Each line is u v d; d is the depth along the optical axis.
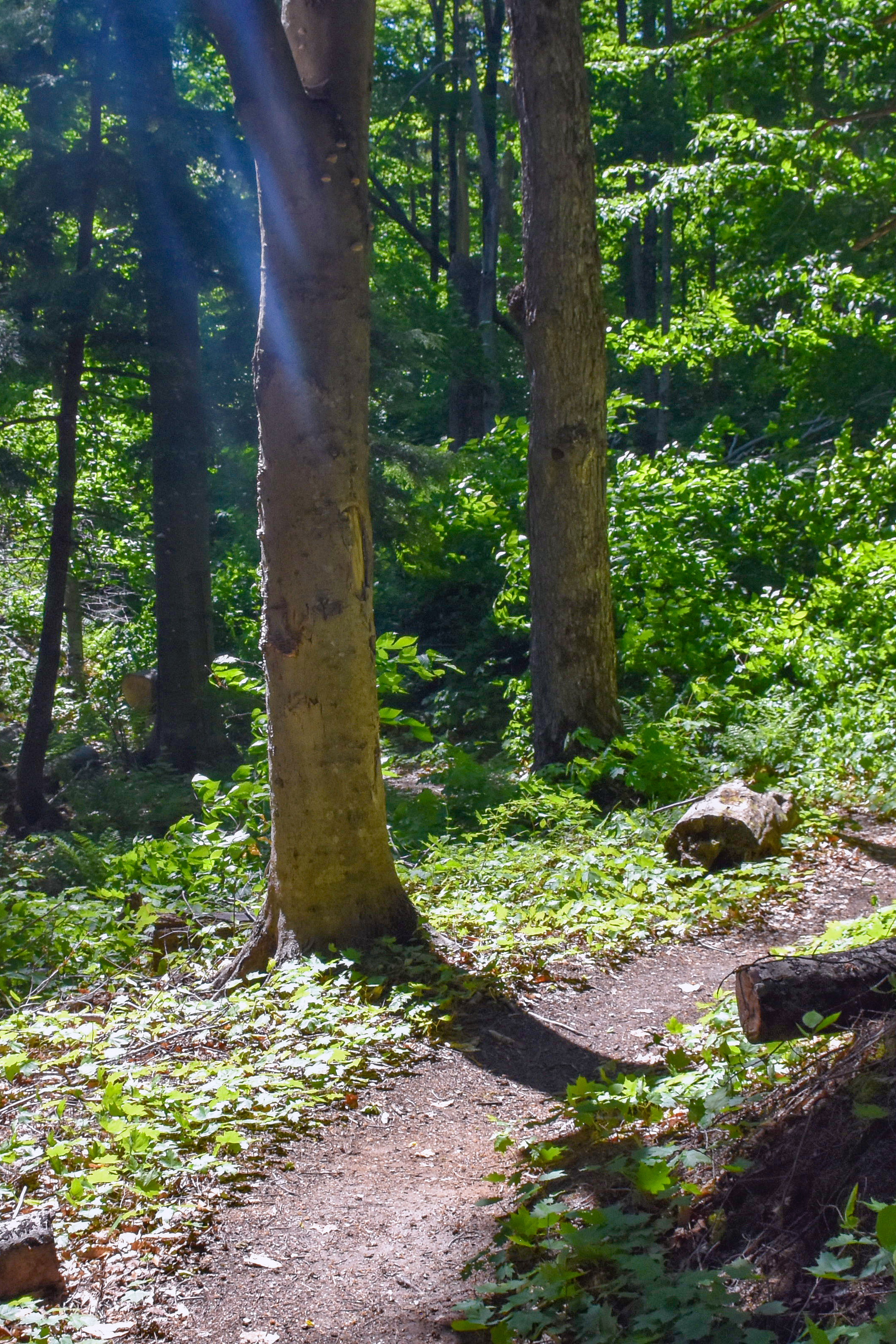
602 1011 5.92
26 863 11.59
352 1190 3.91
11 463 15.98
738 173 18.33
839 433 20.23
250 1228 3.61
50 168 14.69
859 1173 2.71
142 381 16.55
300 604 6.06
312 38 5.96
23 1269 3.16
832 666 12.78
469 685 18.70
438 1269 3.28
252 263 15.48
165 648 16.08
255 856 8.64
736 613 13.87
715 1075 3.90
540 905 7.53
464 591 20.67
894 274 19.03
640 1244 2.92
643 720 11.53
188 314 15.50
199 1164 3.90
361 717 6.23
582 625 11.23
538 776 10.86
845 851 8.84
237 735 17.22
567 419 11.09
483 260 27.88
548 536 11.27
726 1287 2.59
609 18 30.62
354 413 6.02
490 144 30.66
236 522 22.30
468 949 6.57
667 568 13.68
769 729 11.23
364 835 6.30
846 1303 2.39
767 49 19.00
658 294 32.81
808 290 19.05
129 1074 4.62
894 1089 2.85
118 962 6.93
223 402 16.53
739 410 26.83
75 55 14.55
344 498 6.03
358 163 5.95
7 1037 5.23
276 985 5.83
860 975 3.33
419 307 24.83
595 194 11.14
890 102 17.81
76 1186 3.59
